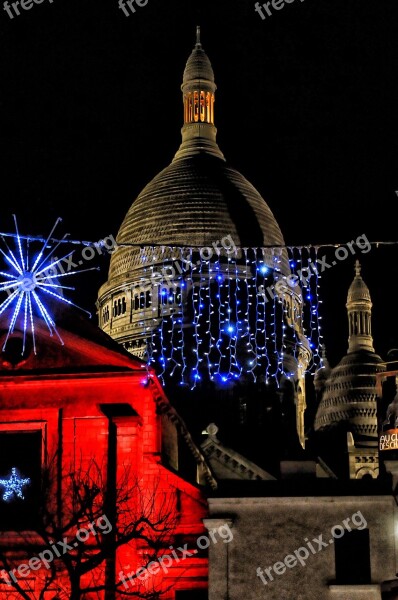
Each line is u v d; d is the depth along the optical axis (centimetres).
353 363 13150
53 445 6138
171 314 12194
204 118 13825
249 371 11631
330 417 12888
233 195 12862
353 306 13600
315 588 5644
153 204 12888
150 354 11838
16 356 6266
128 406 6144
